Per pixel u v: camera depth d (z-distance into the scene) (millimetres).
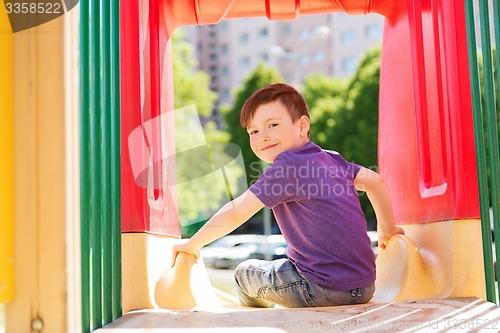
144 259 1354
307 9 2045
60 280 964
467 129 1406
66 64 1003
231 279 5715
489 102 1286
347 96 15586
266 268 1497
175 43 15969
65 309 963
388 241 1666
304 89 17578
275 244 9242
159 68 1683
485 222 1316
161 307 1360
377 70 15031
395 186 1901
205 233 1488
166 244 1578
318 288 1398
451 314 1165
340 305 1400
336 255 1410
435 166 1612
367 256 1440
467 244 1383
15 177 978
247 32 31797
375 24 26484
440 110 1562
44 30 996
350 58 27125
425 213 1631
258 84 18484
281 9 2037
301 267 1432
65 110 993
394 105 1933
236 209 1461
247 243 9430
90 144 1111
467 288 1376
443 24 1470
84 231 1079
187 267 1465
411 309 1229
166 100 1773
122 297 1314
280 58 29688
